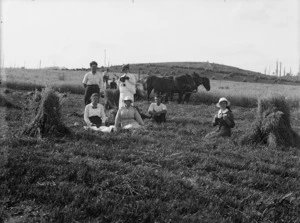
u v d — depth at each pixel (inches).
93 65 550.9
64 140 313.0
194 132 430.3
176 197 213.5
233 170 268.5
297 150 351.6
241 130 469.1
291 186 245.3
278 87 2121.1
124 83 495.2
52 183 216.7
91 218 185.6
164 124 491.5
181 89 986.7
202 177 245.1
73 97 888.3
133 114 427.2
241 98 1039.6
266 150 341.7
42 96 331.0
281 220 199.3
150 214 191.6
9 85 1026.7
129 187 216.8
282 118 370.9
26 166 235.6
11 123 377.7
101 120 438.9
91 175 228.7
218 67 4296.3
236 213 201.6
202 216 194.1
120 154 279.4
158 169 254.2
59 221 180.2
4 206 189.2
